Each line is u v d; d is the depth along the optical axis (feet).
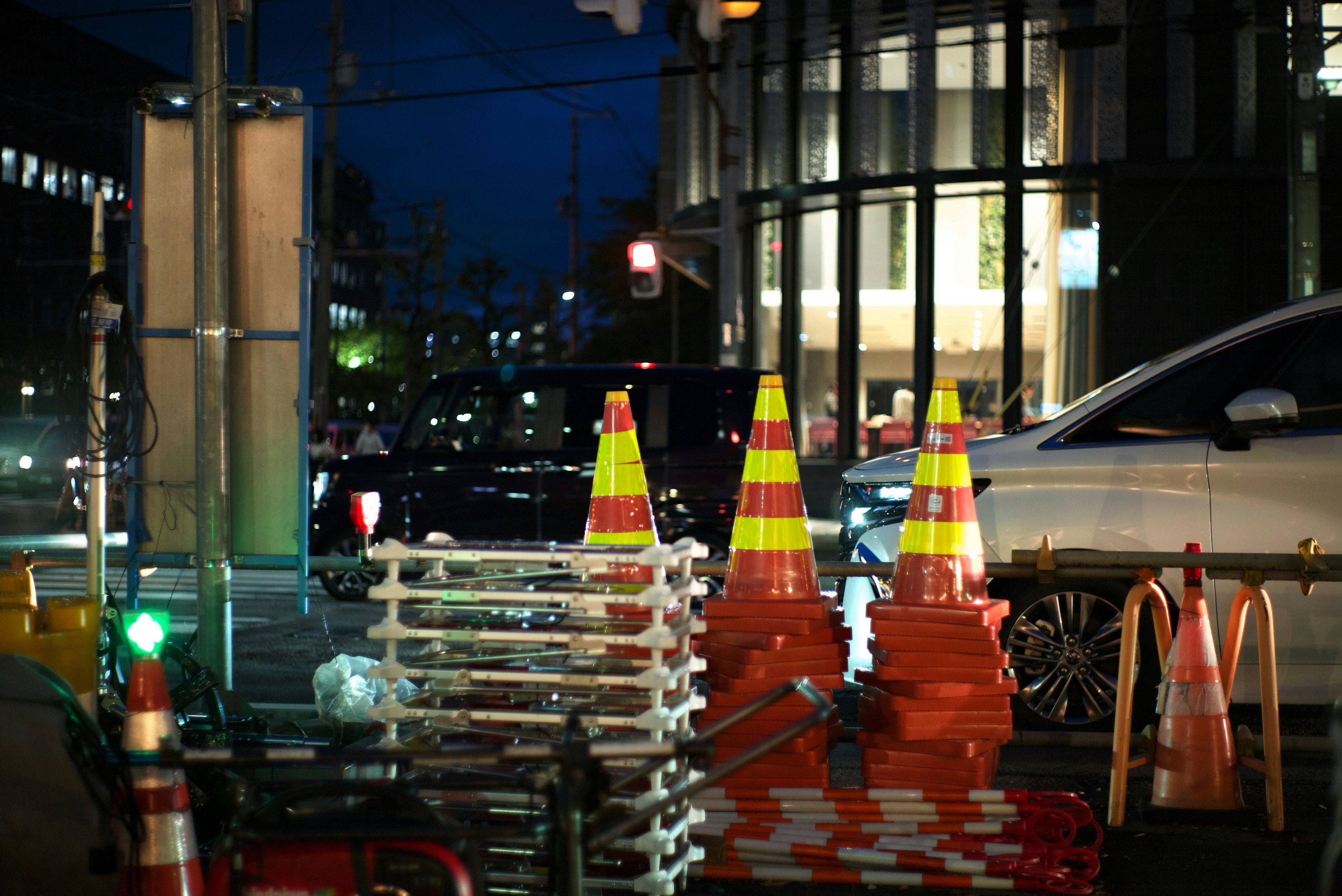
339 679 18.52
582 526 36.14
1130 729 17.19
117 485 21.25
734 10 44.57
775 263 77.77
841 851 14.44
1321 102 41.16
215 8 20.34
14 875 10.14
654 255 52.16
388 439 108.27
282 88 20.79
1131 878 14.28
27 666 10.90
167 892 11.16
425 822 10.07
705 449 34.76
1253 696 19.67
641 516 16.67
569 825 9.37
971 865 14.05
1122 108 66.13
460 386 37.24
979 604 15.92
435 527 36.76
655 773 13.05
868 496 22.34
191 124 21.08
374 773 13.56
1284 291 65.98
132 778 11.21
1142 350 66.69
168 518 21.26
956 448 16.28
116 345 18.33
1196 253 66.44
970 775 15.60
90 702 12.82
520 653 13.96
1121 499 19.93
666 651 14.78
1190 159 65.82
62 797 10.29
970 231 70.44
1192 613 16.58
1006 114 68.33
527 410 36.68
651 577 14.49
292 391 21.18
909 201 71.61
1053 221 68.80
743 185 75.41
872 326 72.95
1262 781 18.53
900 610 15.93
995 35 68.28
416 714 13.71
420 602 13.88
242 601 39.04
